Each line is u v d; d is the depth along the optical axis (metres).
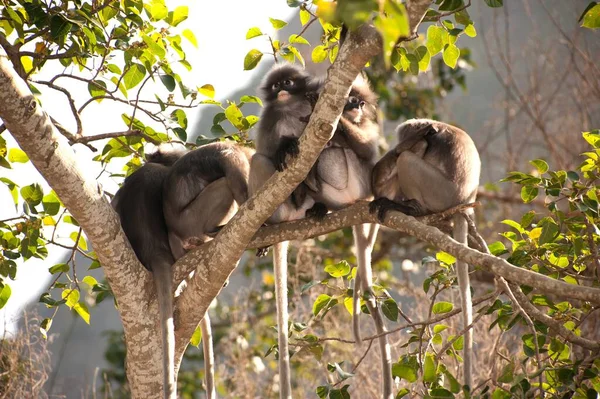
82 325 22.98
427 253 14.94
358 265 8.23
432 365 6.73
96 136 8.39
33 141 6.54
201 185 8.64
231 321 13.72
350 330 11.90
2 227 8.02
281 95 9.07
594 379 7.02
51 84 8.08
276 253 7.97
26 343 9.95
